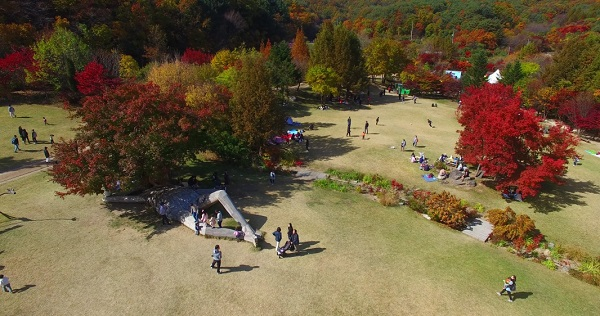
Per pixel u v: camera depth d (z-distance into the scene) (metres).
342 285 21.38
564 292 22.17
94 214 28.20
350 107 66.81
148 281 21.22
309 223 28.09
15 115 47.56
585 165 43.09
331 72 63.91
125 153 25.59
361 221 28.95
